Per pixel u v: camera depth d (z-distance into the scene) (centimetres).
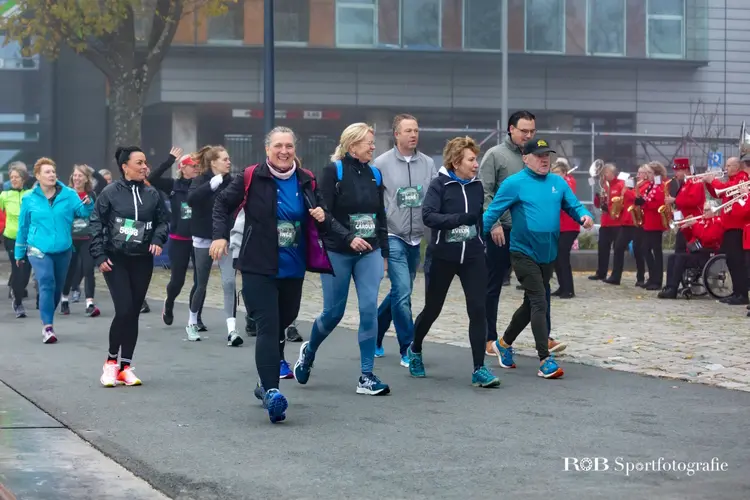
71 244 1157
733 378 879
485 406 759
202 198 1127
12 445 637
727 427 680
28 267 1416
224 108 3956
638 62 4138
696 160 3941
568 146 3866
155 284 1934
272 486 538
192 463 589
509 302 1579
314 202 721
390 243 927
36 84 3875
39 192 1140
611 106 4200
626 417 715
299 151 3997
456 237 833
